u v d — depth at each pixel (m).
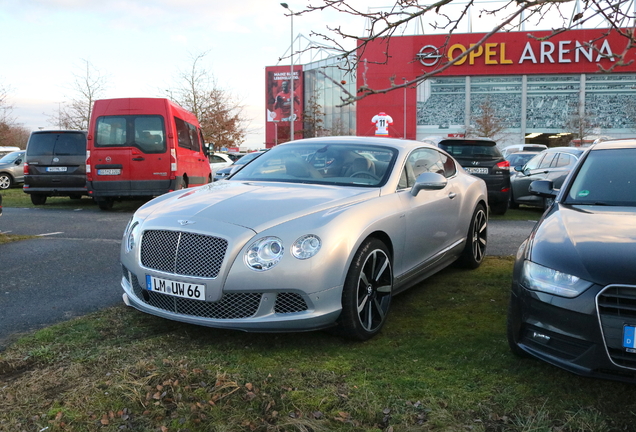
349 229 3.31
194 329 3.62
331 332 3.43
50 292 4.62
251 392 2.64
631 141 4.26
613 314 2.48
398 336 3.53
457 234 5.11
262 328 3.13
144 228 3.51
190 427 2.36
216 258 3.17
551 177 11.38
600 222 3.08
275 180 4.27
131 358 3.10
